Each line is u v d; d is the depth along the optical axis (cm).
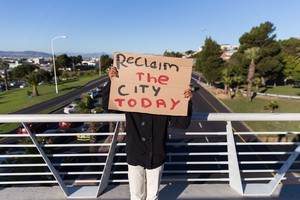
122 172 284
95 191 271
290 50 5434
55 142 1488
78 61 10050
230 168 281
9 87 6209
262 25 4056
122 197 264
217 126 2222
